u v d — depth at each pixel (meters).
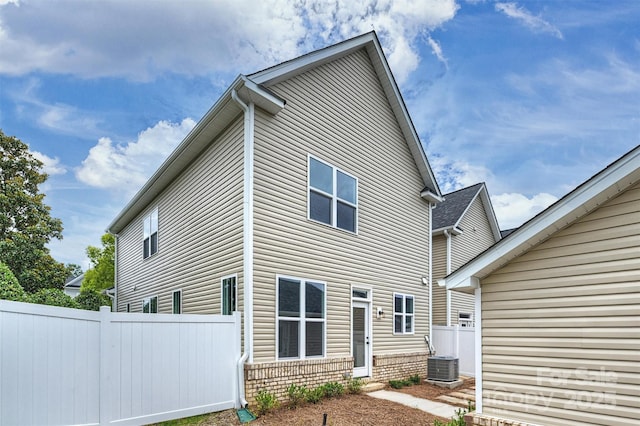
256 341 7.68
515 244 5.18
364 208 10.98
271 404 7.20
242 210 8.11
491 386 5.40
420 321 12.91
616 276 4.59
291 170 8.91
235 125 8.76
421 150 13.12
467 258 17.62
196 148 10.12
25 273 16.45
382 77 12.02
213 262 9.18
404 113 12.52
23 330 5.21
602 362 4.59
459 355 13.38
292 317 8.44
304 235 9.02
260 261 7.98
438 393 9.81
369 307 10.77
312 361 8.66
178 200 11.58
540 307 5.11
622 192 4.63
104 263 25.73
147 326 6.38
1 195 18.48
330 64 10.36
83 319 5.74
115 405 5.91
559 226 5.01
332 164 10.07
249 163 8.05
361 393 9.22
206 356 7.02
